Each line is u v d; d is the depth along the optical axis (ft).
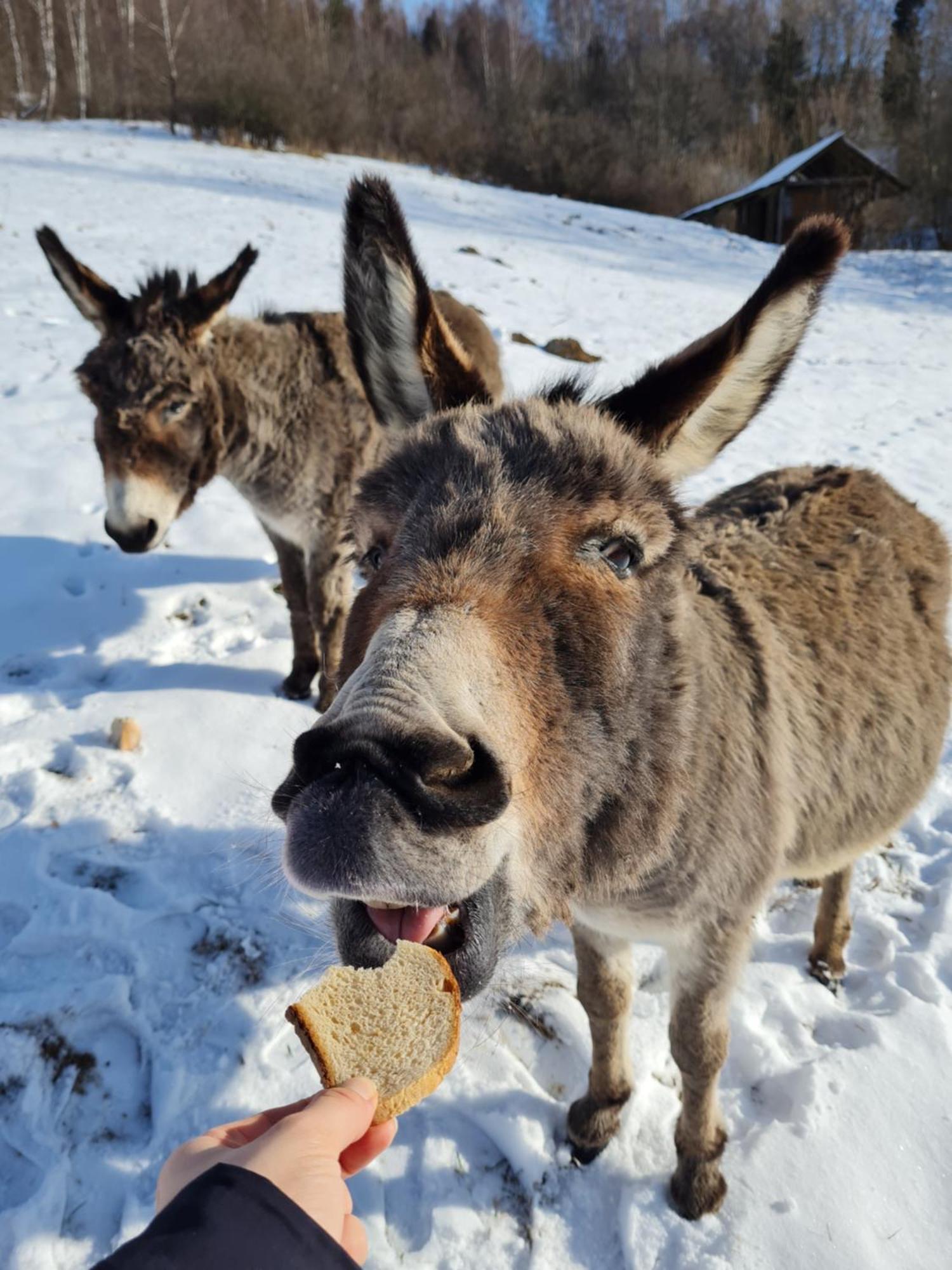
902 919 4.27
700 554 3.24
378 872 1.54
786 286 2.45
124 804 4.59
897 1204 3.08
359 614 2.14
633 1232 3.02
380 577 2.09
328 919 2.42
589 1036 3.65
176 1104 3.32
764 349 2.57
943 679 3.80
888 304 23.15
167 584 6.75
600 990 3.10
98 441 5.55
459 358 2.80
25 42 46.42
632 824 2.34
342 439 5.69
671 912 2.62
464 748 1.56
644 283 20.97
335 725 1.56
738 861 2.67
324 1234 1.51
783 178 39.01
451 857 1.62
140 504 5.37
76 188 21.18
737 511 3.67
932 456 10.57
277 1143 1.63
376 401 2.90
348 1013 1.81
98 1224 3.01
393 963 1.84
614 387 2.98
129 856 4.29
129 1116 3.32
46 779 4.70
